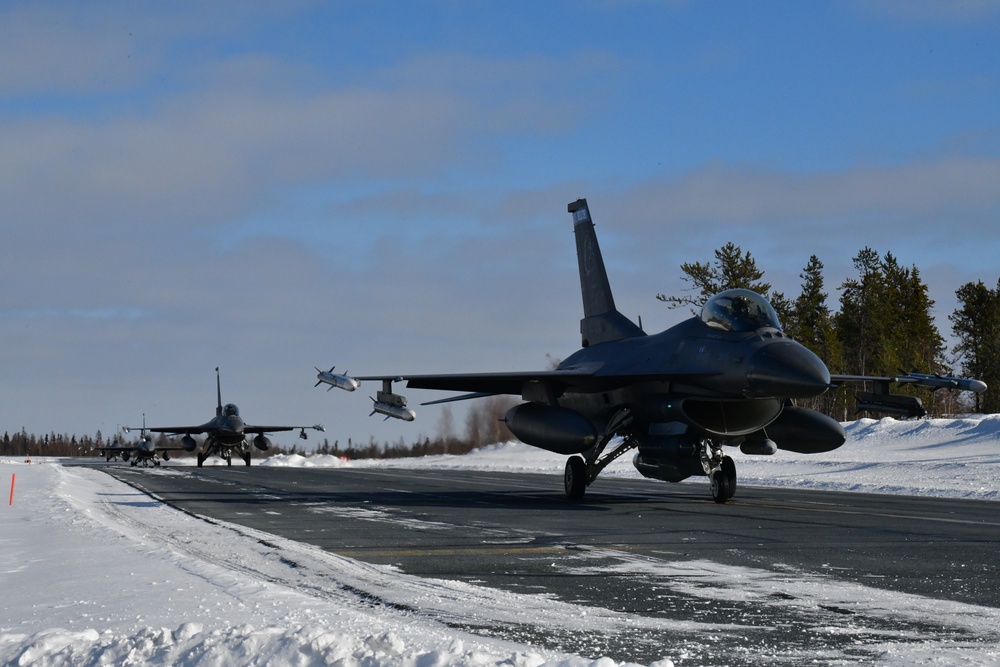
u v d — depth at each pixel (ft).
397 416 75.56
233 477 122.62
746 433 68.90
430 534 48.19
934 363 280.72
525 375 74.02
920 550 40.81
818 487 92.94
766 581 32.32
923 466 111.86
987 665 20.35
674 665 20.42
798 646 22.30
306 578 33.30
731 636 23.47
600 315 87.15
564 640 23.02
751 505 68.28
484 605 27.84
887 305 287.28
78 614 25.82
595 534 47.83
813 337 276.41
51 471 137.08
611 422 74.69
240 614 25.27
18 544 43.09
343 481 111.04
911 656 21.22
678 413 68.08
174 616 25.14
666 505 68.64
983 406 282.77
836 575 33.65
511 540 45.29
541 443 73.46
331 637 19.11
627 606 27.61
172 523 55.21
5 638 21.89
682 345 69.41
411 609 27.22
